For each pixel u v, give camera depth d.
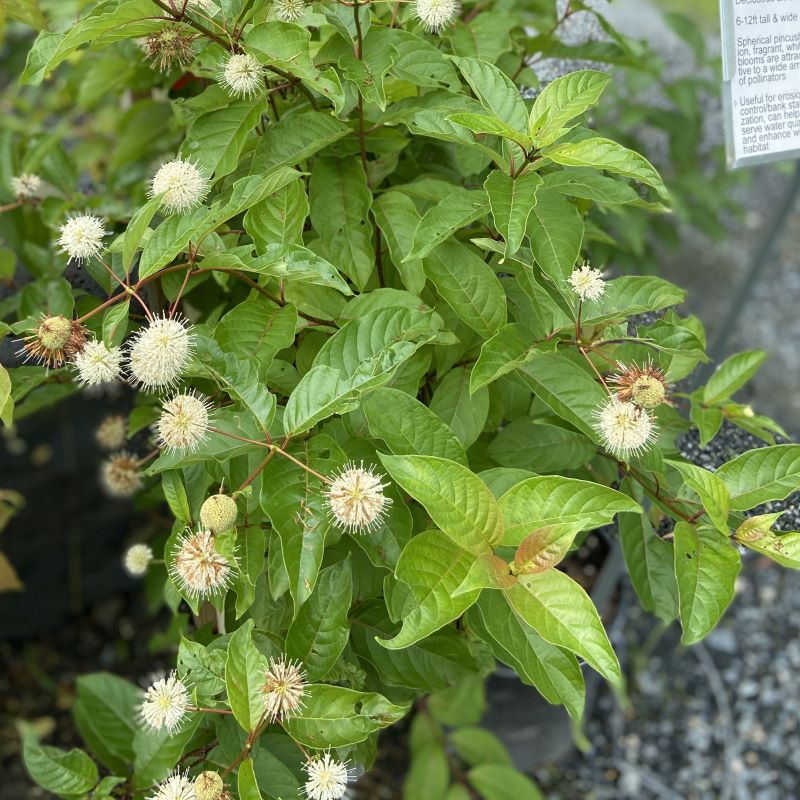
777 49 0.34
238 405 0.28
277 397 0.32
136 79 0.46
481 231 0.34
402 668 0.32
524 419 0.33
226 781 0.29
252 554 0.29
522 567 0.26
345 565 0.29
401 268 0.32
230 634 0.29
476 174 0.38
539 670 0.28
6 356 0.32
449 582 0.26
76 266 0.37
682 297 0.30
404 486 0.26
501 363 0.29
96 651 0.67
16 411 0.37
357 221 0.32
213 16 0.32
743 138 0.35
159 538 0.47
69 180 0.44
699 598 0.28
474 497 0.27
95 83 0.46
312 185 0.33
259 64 0.31
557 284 0.29
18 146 0.49
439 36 0.37
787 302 0.97
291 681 0.27
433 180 0.34
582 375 0.30
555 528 0.26
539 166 0.29
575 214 0.30
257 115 0.32
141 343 0.26
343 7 0.32
